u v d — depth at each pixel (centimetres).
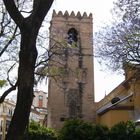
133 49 2969
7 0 1074
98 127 3153
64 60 4275
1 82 2509
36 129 3481
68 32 6462
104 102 6309
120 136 3088
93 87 6266
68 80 6181
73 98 6181
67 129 3173
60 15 6481
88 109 6172
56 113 6097
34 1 1106
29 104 1046
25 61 1064
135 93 4412
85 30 6469
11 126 1028
